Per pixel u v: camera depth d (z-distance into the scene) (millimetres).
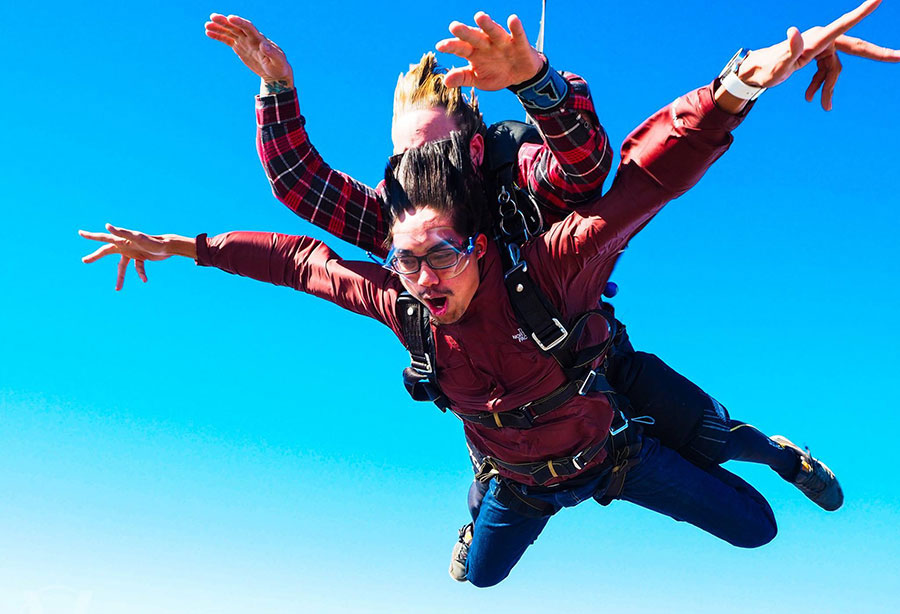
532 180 3166
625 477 4035
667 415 4188
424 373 3395
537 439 3514
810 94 2994
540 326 3094
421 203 2979
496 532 4305
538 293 3059
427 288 3037
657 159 2830
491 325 3135
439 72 3439
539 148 3221
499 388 3264
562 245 2998
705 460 4305
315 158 3623
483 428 3607
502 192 3111
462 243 2984
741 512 4254
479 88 2637
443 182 2967
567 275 3047
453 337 3211
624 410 4039
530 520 4285
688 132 2754
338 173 3680
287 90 3484
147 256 3871
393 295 3346
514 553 4426
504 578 4629
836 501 4895
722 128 2727
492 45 2516
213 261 3754
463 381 3316
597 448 3625
